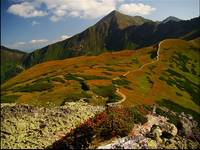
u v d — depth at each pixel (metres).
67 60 137.75
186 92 100.06
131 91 72.69
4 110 30.09
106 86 69.88
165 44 174.00
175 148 21.17
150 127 24.56
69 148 21.42
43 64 136.00
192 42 192.25
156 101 73.94
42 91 64.69
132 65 113.00
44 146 24.14
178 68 129.12
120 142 20.12
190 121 32.66
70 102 48.53
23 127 26.70
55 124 28.69
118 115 23.09
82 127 22.81
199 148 22.88
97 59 132.00
